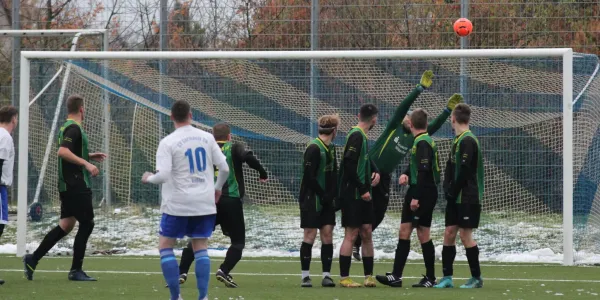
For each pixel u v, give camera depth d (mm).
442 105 39031
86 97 40312
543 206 38125
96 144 40219
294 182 40188
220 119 40719
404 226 25938
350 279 25922
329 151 25578
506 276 28922
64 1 47875
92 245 38156
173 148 19719
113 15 48062
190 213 19750
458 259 34719
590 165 35375
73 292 23875
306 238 25828
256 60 40594
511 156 38438
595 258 34125
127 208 40531
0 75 46250
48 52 36094
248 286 25828
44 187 39125
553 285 26188
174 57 36188
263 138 40375
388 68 39656
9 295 23109
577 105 36719
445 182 25625
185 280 26453
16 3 45000
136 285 25844
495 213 38438
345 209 25625
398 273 25875
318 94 40125
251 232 38781
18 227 35594
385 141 28672
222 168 20359
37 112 40312
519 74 38250
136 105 40906
